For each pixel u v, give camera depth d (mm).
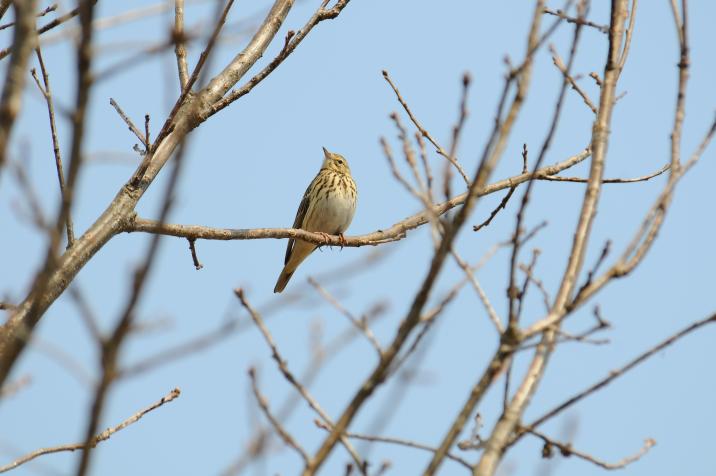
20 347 6156
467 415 7703
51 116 12031
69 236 12523
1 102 6129
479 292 8359
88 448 5559
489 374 7863
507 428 8250
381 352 7398
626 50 10891
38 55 11969
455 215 7344
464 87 7805
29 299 9945
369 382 7242
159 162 13781
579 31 8414
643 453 8703
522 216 8211
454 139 7961
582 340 8242
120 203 13250
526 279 8422
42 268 5805
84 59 5633
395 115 8539
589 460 8609
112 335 5395
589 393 8273
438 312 7496
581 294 8320
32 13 6324
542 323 8148
